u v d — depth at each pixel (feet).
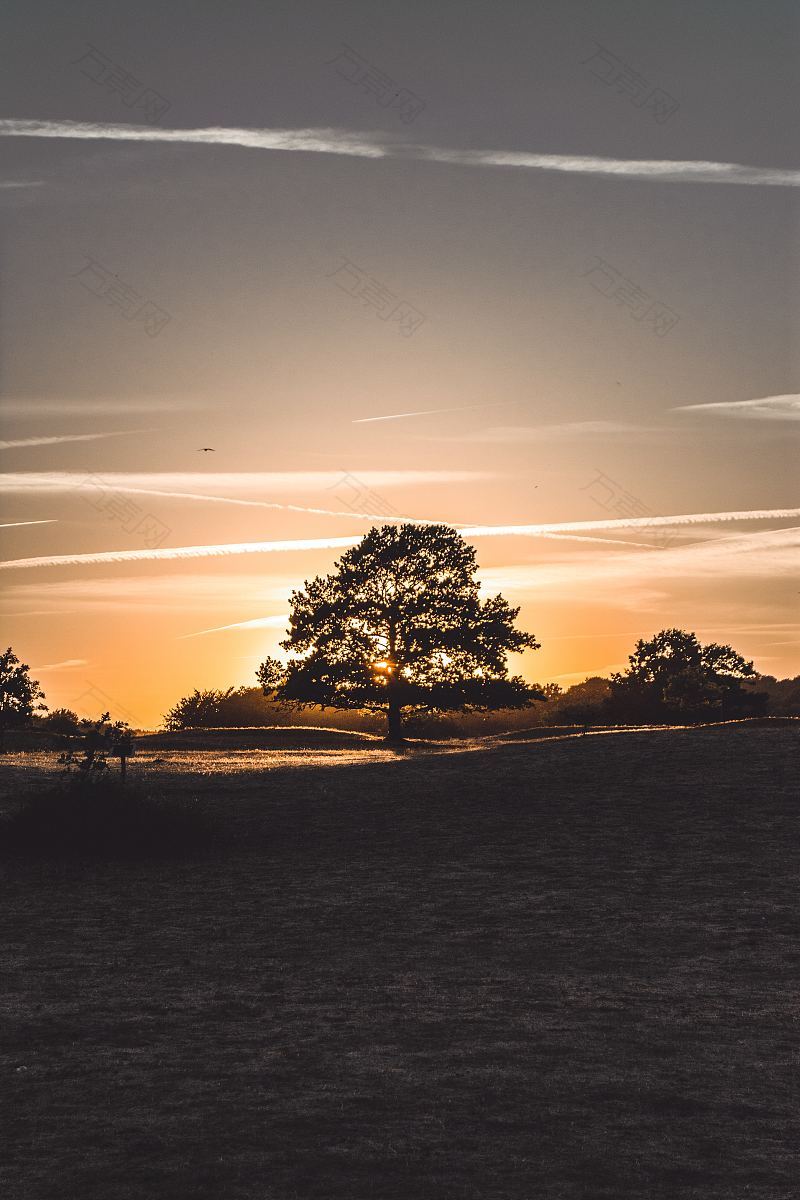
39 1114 26.61
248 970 43.21
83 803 77.05
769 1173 22.99
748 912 54.08
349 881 64.08
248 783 106.73
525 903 56.90
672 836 74.54
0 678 174.91
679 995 39.01
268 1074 29.76
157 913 55.62
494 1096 27.86
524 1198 21.65
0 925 52.75
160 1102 27.45
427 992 39.50
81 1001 38.32
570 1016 36.09
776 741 107.34
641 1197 21.75
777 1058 31.42
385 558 242.17
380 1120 26.05
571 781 95.20
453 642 238.27
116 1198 21.66
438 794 93.71
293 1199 21.58
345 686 239.71
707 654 359.05
